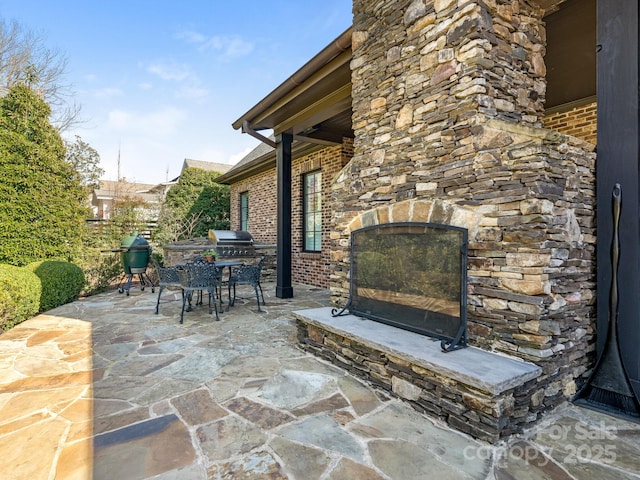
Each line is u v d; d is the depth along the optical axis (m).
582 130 4.90
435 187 2.97
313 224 8.70
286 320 5.11
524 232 2.33
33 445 2.08
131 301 6.71
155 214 14.34
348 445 2.08
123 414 2.45
